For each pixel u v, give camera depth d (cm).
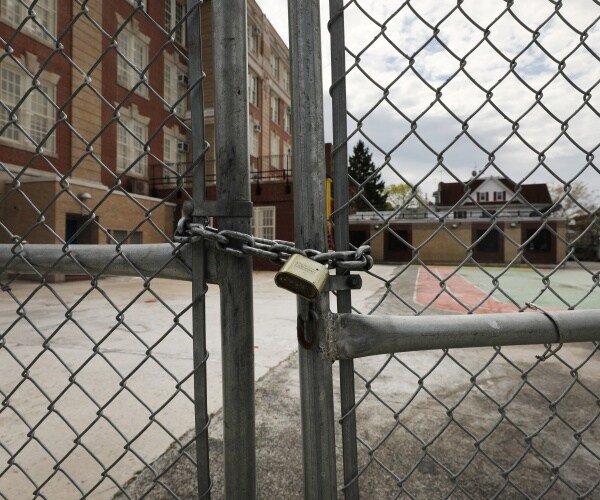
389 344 84
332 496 84
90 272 96
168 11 1722
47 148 1216
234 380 86
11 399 253
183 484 163
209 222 89
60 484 162
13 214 1115
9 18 1130
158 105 1678
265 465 182
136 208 1408
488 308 699
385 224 85
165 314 586
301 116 82
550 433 212
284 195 1791
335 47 84
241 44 86
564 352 380
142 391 270
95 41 1358
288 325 509
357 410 244
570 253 91
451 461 184
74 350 379
